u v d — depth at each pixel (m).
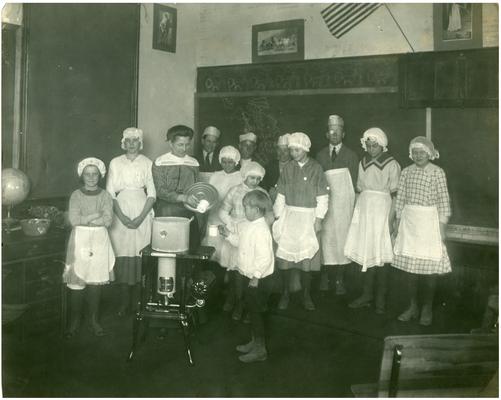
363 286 4.55
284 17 5.00
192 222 3.89
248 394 2.98
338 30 4.67
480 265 4.07
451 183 4.20
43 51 3.99
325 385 3.12
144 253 3.28
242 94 5.26
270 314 4.04
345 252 4.18
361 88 4.55
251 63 5.22
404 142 4.38
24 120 3.88
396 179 4.04
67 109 4.20
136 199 4.04
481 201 4.09
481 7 3.97
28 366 3.23
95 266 3.64
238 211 4.09
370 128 4.24
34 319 3.61
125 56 4.67
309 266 4.03
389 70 4.41
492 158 4.03
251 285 3.34
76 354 3.44
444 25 4.13
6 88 3.82
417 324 3.77
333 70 4.71
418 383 2.14
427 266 3.71
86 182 3.69
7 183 3.51
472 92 4.02
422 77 4.21
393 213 3.98
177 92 5.34
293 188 4.04
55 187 4.16
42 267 3.63
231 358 3.46
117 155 4.67
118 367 3.27
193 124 5.58
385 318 3.89
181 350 3.56
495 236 4.04
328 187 4.10
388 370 2.15
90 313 3.75
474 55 4.00
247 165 3.96
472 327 3.71
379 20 4.46
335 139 4.32
